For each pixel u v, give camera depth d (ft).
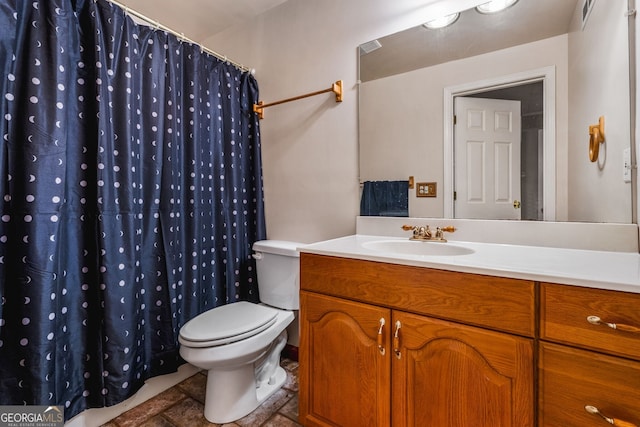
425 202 4.87
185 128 5.42
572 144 3.86
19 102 3.49
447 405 3.05
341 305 3.76
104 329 4.13
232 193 6.19
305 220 6.12
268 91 6.61
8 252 3.46
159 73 4.95
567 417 2.49
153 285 4.89
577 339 2.45
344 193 5.65
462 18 4.58
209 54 5.87
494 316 2.80
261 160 6.70
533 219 4.10
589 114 3.74
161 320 4.96
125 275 4.31
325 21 5.82
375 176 5.32
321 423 3.96
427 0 4.84
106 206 4.13
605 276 2.45
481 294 2.86
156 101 4.88
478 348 2.87
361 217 5.43
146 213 4.79
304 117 6.10
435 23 4.79
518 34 4.20
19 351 3.48
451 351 3.01
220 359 4.08
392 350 3.37
